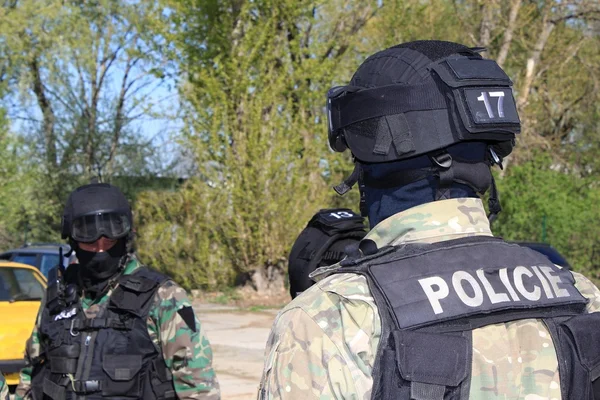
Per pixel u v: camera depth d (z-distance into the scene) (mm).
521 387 1417
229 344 11008
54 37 25531
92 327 3195
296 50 16484
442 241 1521
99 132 26875
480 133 1497
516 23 21922
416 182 1562
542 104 25078
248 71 15789
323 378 1383
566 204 18703
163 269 17000
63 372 3172
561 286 1542
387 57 1607
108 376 3129
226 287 16656
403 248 1510
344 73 19781
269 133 15617
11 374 6934
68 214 3273
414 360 1352
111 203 3275
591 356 1479
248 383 8422
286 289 16594
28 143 26609
